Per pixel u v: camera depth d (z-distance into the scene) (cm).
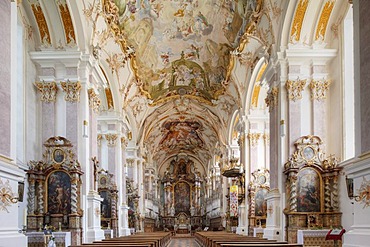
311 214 1397
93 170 1573
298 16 1462
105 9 1664
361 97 765
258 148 2277
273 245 1038
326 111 1484
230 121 2942
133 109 2803
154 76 2722
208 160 4631
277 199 1521
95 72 1616
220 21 2205
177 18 2305
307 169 1425
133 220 2880
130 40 2247
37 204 1414
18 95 1403
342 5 1427
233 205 2550
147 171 4038
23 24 1436
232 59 2212
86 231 1479
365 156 731
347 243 763
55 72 1516
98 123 2275
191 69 2744
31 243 1339
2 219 773
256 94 2267
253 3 1741
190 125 3819
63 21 1470
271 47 1599
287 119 1498
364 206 724
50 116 1502
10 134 847
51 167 1430
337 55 1466
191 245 2525
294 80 1493
